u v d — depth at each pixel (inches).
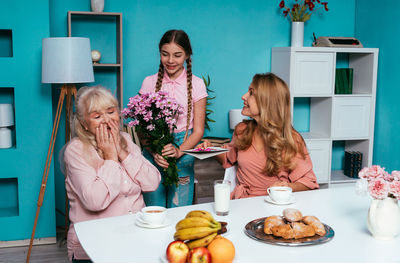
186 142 101.3
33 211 123.0
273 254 50.8
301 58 144.7
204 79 150.2
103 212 74.3
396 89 144.0
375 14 152.6
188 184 103.2
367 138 154.2
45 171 116.4
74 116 76.9
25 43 116.9
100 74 139.4
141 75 144.0
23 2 115.5
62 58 108.4
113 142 75.5
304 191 78.6
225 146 91.3
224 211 64.9
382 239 55.9
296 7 150.5
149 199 101.2
